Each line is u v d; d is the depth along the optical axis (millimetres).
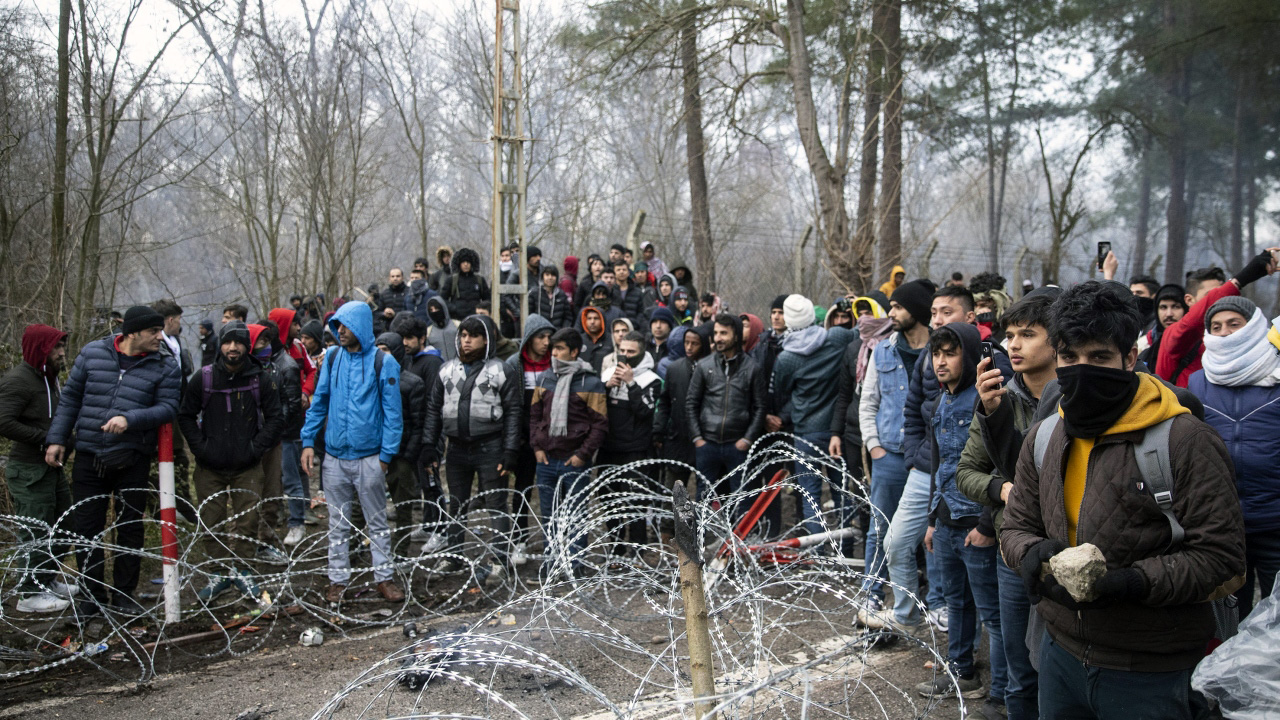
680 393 6703
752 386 6414
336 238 15008
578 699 4086
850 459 6195
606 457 6457
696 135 15016
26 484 5379
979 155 16516
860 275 10766
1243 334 3893
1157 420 2262
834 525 6504
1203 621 2316
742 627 4754
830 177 10961
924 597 5320
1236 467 3896
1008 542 2580
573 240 18578
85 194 8867
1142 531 2271
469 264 10625
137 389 5129
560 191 19734
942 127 15695
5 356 7805
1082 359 2330
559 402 6203
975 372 3850
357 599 5707
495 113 9523
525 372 6520
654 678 4273
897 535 4477
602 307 9844
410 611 5508
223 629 5008
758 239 13305
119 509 5812
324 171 13750
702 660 2344
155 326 5168
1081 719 2533
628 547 6273
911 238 12906
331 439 5660
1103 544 2305
